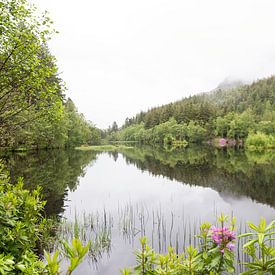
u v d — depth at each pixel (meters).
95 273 6.20
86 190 15.78
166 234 8.77
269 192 15.64
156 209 12.25
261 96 120.81
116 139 136.62
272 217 11.06
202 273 2.60
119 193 15.69
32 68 5.53
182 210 12.11
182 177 21.67
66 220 9.68
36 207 3.74
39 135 35.91
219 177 21.09
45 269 2.21
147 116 119.00
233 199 14.18
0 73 5.35
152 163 32.47
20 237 3.03
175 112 100.56
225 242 2.48
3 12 5.28
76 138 57.47
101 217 10.49
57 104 6.47
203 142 82.00
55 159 30.70
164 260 2.40
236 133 75.88
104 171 25.20
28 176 17.38
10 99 6.01
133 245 7.78
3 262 2.02
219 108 97.88
